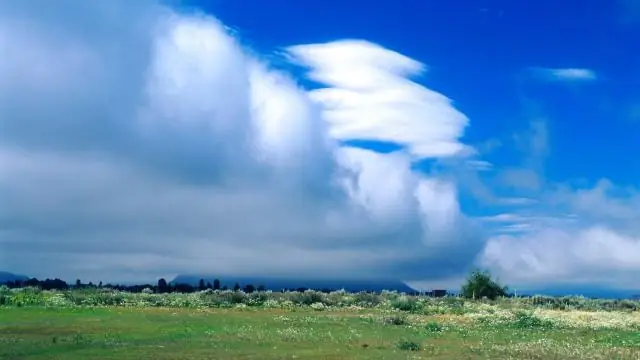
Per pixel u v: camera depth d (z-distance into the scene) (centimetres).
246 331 3934
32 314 4978
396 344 3325
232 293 7656
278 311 6344
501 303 8019
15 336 3425
